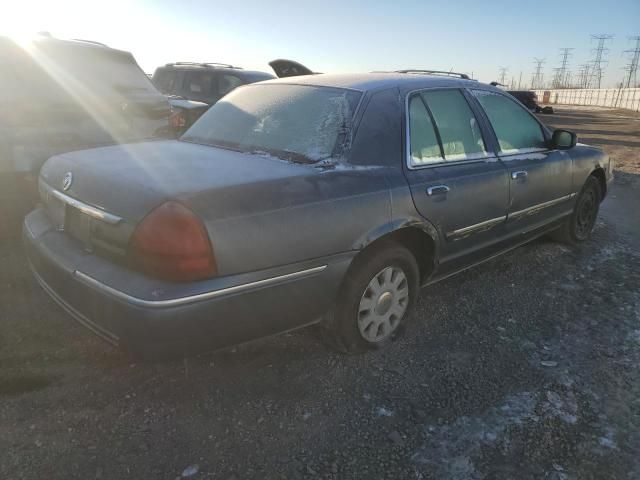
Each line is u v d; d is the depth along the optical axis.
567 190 4.61
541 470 2.24
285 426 2.42
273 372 2.82
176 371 2.77
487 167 3.59
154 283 2.14
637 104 51.94
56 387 2.58
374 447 2.32
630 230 6.07
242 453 2.24
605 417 2.60
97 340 2.99
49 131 4.07
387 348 3.12
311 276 2.53
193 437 2.32
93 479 2.06
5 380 2.60
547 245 5.20
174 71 10.04
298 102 3.18
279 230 2.36
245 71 9.58
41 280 2.79
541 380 2.88
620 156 12.98
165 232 2.12
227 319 2.27
